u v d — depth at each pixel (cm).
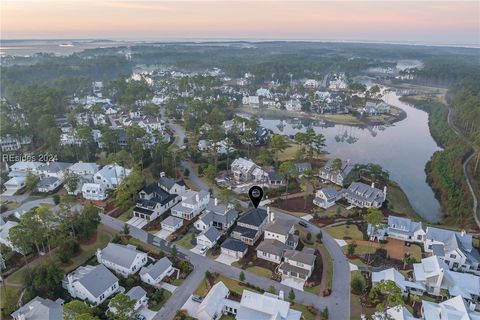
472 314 6159
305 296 7025
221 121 17612
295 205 10712
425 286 7181
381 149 17138
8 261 8019
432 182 13275
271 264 8012
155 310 6625
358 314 6556
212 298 6538
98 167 12712
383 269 7769
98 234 9075
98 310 6469
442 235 8556
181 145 15575
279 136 14588
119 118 19700
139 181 10588
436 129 19438
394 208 10769
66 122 17838
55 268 7062
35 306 6312
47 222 8069
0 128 14688
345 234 9219
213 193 11438
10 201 10881
